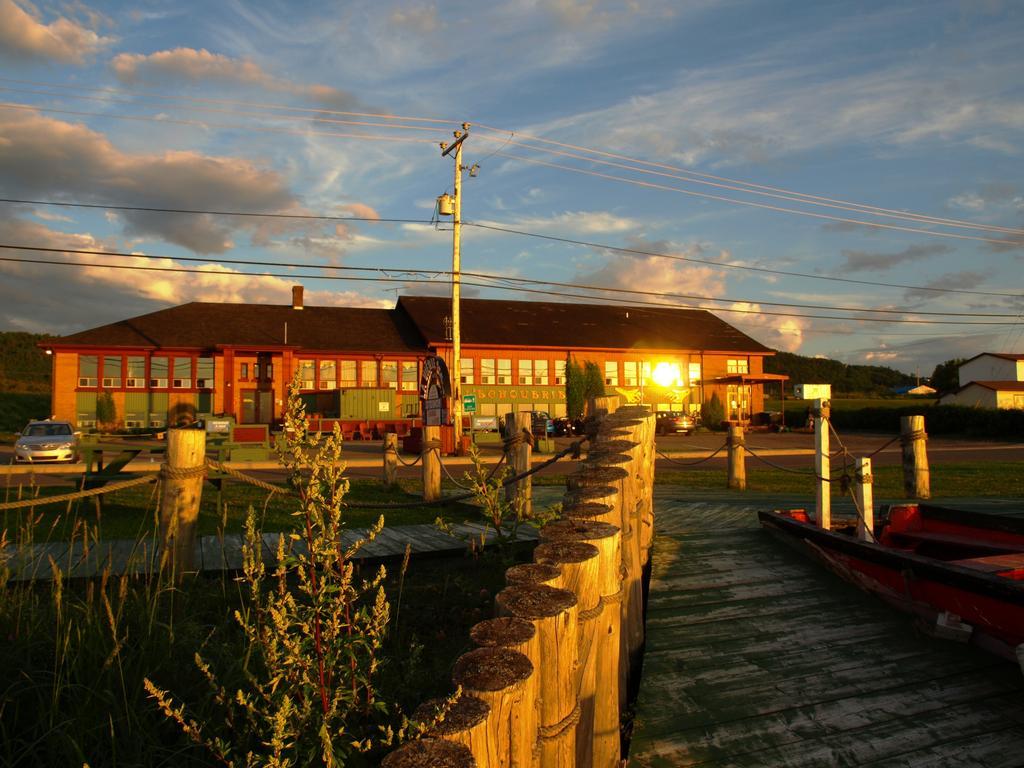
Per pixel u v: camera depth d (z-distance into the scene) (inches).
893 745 136.8
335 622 104.3
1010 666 169.3
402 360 1642.5
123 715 115.2
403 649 164.9
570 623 88.2
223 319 1640.0
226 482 512.7
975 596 175.2
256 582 116.0
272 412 1541.6
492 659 77.0
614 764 118.4
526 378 1742.1
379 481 555.8
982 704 152.9
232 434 725.3
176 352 1509.6
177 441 202.1
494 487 242.2
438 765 60.6
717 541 276.5
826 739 138.7
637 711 148.6
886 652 178.7
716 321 2160.4
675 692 156.9
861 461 269.4
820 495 276.1
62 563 203.2
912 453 437.1
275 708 100.9
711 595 217.5
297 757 95.7
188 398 1512.1
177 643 142.6
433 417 417.4
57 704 115.0
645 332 1936.5
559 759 86.7
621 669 154.0
